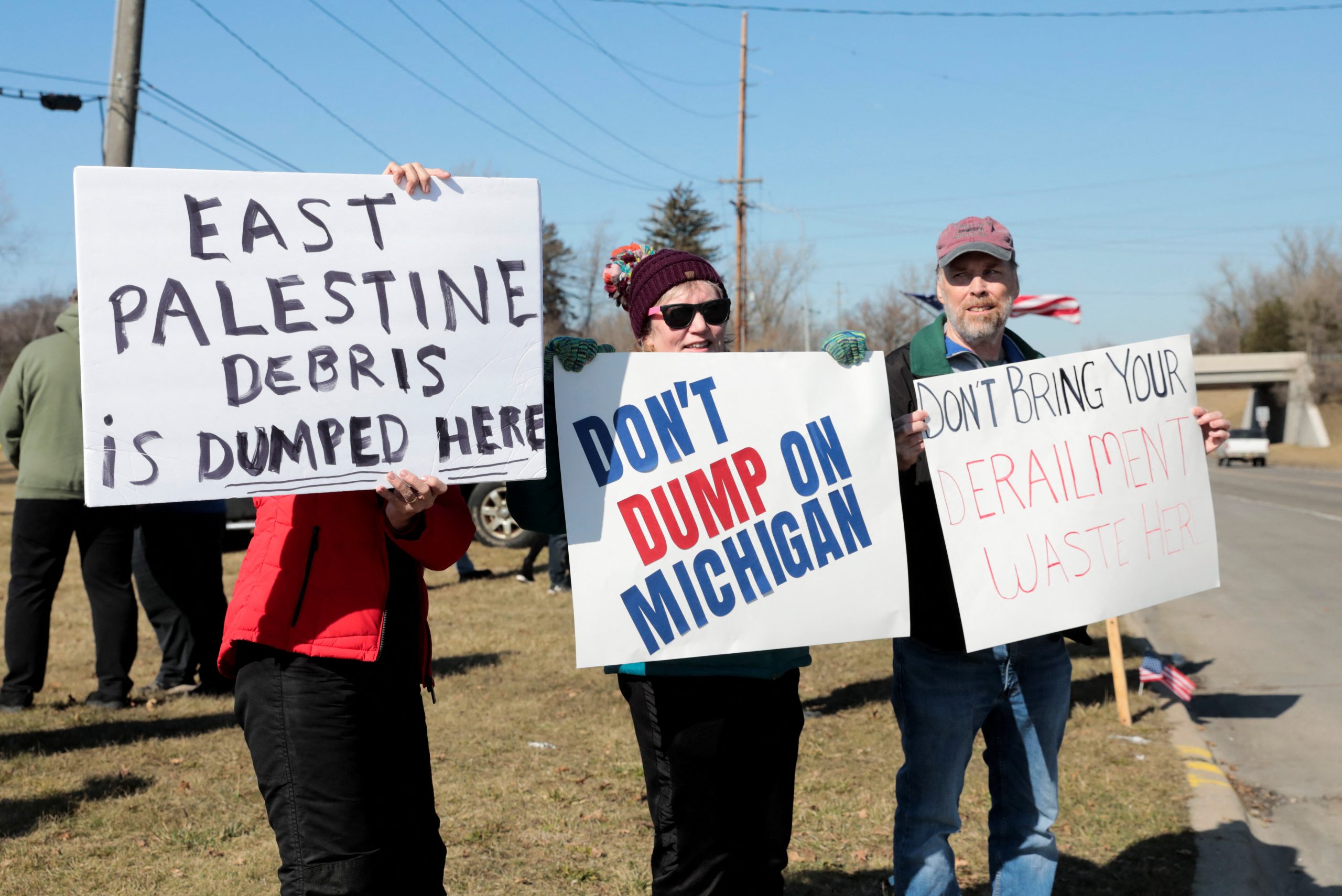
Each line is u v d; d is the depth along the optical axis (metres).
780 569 2.51
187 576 5.80
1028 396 2.88
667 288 2.62
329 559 2.28
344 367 2.20
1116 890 3.50
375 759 2.30
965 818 4.13
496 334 2.28
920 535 2.85
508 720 5.43
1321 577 11.55
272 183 2.17
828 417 2.58
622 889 3.40
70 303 5.40
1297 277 90.56
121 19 10.78
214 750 4.78
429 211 2.25
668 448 2.46
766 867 2.46
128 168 2.10
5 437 5.36
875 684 6.29
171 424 2.11
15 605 5.38
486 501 12.87
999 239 2.85
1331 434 72.75
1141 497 2.96
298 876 2.20
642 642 2.40
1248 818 4.31
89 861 3.53
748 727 2.42
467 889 3.38
